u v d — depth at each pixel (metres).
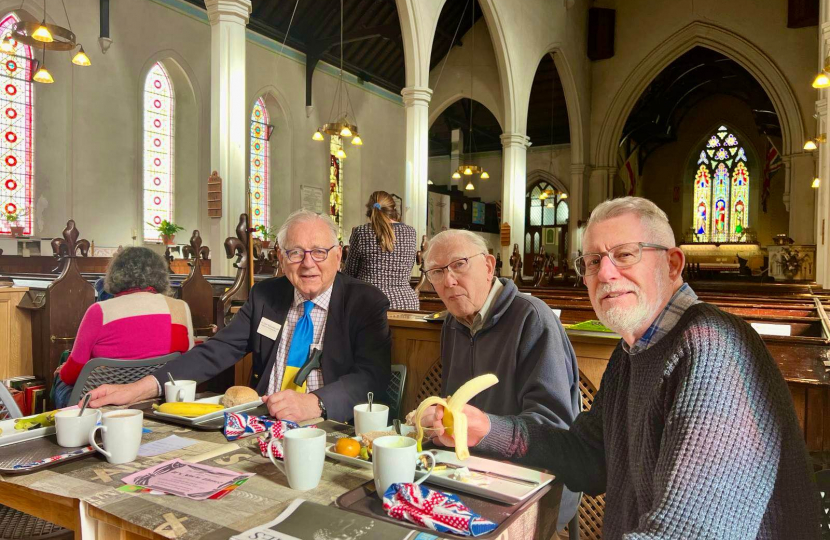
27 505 1.27
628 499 1.23
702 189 26.47
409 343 2.74
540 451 1.43
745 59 17.53
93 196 11.30
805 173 16.66
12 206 10.29
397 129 19.12
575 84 18.44
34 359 4.19
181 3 12.64
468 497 1.21
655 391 1.11
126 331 2.39
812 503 1.01
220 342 2.33
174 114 12.98
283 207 15.26
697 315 1.11
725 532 0.92
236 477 1.29
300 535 1.00
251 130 14.57
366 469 1.38
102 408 1.88
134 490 1.21
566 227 23.09
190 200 13.06
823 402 1.98
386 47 17.17
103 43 11.23
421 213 11.47
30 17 10.38
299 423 1.77
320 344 2.28
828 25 8.09
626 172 25.08
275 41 14.67
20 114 10.36
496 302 1.91
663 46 18.59
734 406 0.97
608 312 1.18
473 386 1.34
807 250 15.88
